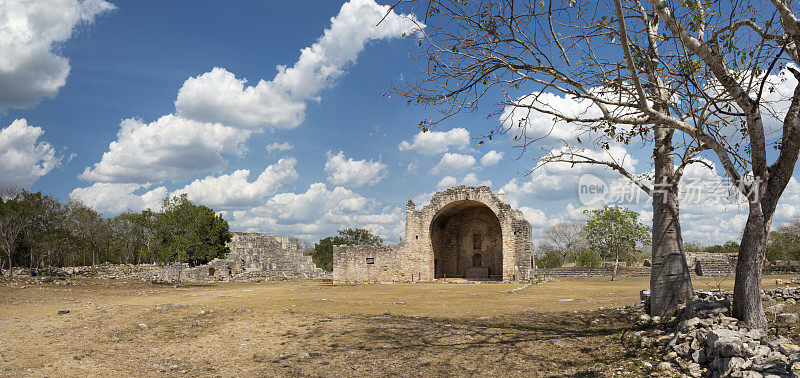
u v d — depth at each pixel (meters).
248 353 12.12
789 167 9.55
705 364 8.84
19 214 46.22
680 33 9.19
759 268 9.79
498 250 52.09
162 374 10.26
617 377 8.97
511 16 10.24
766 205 9.71
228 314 17.62
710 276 39.62
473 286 38.62
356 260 47.53
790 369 6.99
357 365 10.66
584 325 14.59
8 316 18.83
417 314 18.91
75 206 61.34
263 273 61.00
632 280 42.38
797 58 9.62
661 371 8.93
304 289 38.22
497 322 16.00
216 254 61.47
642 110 9.52
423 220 48.19
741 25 10.17
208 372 10.40
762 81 9.15
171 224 49.91
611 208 46.12
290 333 14.34
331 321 16.27
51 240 49.88
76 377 10.02
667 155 13.27
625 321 14.25
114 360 11.50
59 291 31.66
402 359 11.03
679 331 10.30
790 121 9.46
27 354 12.03
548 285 38.00
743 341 8.34
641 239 45.16
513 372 9.74
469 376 9.62
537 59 10.35
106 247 70.62
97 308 20.08
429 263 48.22
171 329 15.13
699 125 9.81
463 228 54.25
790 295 12.46
